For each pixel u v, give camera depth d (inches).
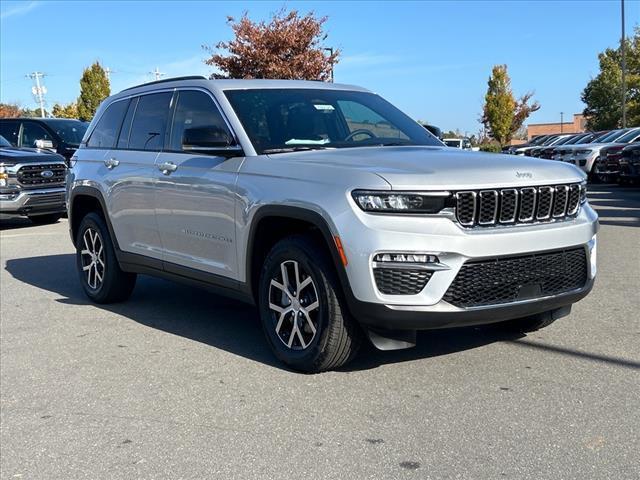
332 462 135.5
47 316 257.6
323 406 162.2
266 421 155.6
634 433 142.9
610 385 169.5
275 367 190.5
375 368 186.1
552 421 149.9
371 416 155.8
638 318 227.0
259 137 200.4
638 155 694.5
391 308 158.7
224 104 209.8
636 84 1637.6
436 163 171.2
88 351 212.5
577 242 176.6
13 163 512.7
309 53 805.2
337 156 183.9
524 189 168.1
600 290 266.8
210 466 136.0
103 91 1968.5
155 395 173.9
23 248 430.0
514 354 194.4
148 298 282.4
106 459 141.0
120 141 260.4
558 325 221.3
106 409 166.6
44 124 626.2
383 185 159.2
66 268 359.9
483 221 163.5
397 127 228.7
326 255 172.4
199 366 194.4
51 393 178.4
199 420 157.8
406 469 131.5
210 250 209.0
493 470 129.7
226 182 197.8
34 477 134.8
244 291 199.2
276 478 130.3
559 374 178.1
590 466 130.0
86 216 275.1
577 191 180.9
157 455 141.6
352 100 232.8
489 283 163.3
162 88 243.0
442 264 158.2
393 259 158.1
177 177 218.5
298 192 174.4
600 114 1856.5
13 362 204.2
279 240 191.6
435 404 161.2
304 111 215.0
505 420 151.3
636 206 555.2
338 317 170.9
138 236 244.1
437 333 216.1
